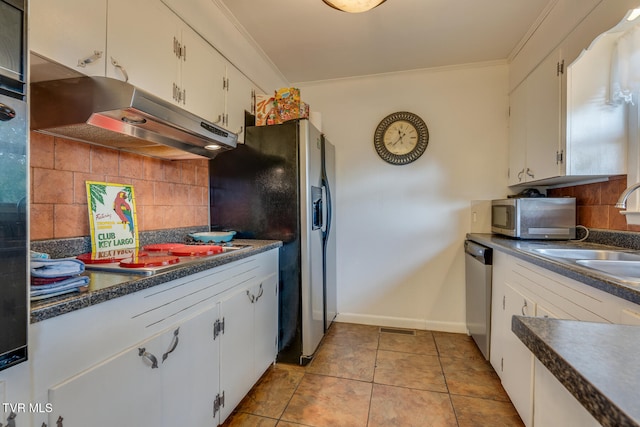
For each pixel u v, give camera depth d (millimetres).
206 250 1528
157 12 1425
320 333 2357
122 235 1560
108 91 1116
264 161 2137
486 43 2326
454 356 2256
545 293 1344
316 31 2172
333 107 2982
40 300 778
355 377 1979
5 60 645
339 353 2307
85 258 1299
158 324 1086
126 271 1103
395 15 1990
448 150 2736
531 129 2180
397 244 2850
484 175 2670
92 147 1451
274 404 1712
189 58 1645
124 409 950
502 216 2359
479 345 2248
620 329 532
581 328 537
